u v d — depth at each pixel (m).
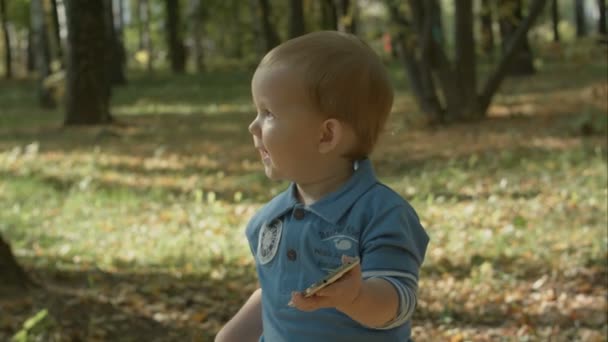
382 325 2.09
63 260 7.91
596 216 8.81
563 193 9.87
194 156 15.43
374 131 2.25
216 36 55.34
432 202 10.05
